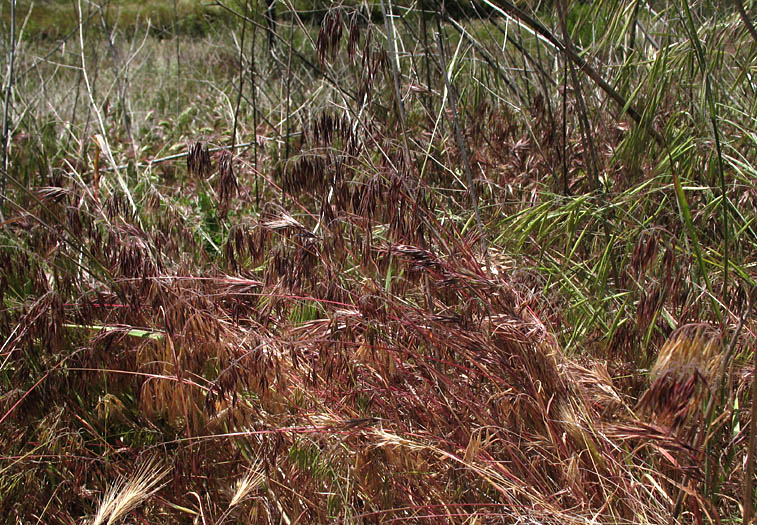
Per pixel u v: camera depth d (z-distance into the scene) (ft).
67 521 3.22
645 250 3.06
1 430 3.40
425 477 3.21
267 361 3.16
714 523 2.93
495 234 4.16
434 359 3.31
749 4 3.79
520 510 3.00
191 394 3.29
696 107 3.86
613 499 3.03
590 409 3.14
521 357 3.18
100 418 3.55
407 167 3.55
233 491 3.22
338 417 3.22
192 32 11.67
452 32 5.91
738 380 3.17
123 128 7.43
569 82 4.79
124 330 3.40
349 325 3.18
